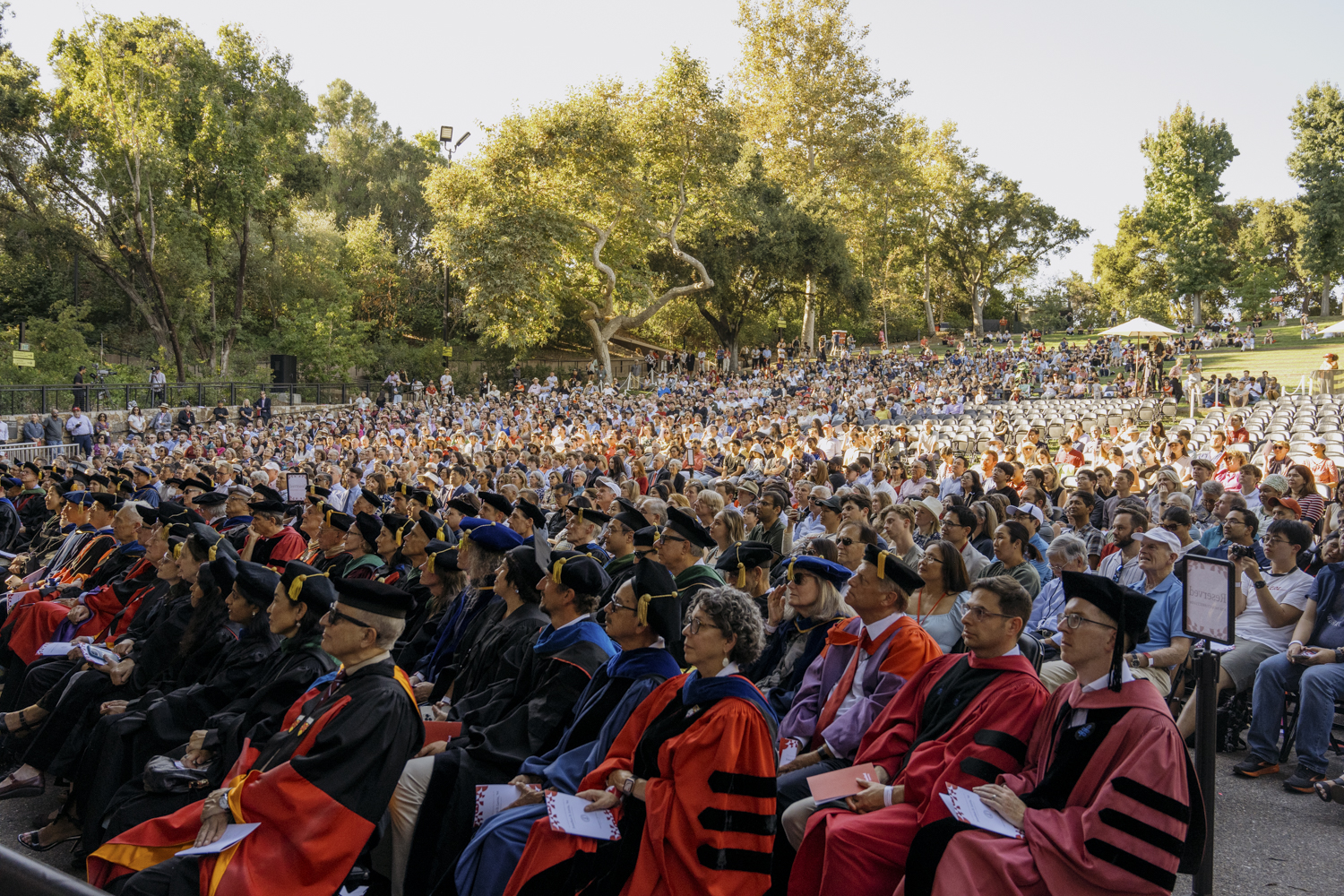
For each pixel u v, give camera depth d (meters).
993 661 3.99
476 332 56.25
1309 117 68.94
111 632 7.44
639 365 54.03
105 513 9.23
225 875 3.60
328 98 70.94
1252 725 5.70
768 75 56.34
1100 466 15.37
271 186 44.88
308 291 50.25
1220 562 4.07
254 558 7.76
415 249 64.62
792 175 57.09
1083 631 3.53
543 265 43.25
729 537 7.61
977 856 3.28
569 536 7.70
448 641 6.21
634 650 4.43
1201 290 71.31
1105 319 90.62
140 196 39.12
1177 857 3.21
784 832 4.04
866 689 4.62
